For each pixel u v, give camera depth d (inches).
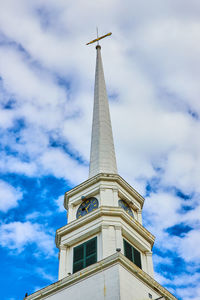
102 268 1631.4
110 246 1764.3
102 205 1903.3
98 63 2962.6
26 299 1742.1
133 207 2055.9
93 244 1812.3
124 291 1540.4
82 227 1883.6
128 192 2074.3
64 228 1921.8
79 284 1647.4
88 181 2048.5
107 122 2488.9
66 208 2090.3
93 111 2573.8
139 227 1918.1
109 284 1566.2
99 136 2370.8
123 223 1867.6
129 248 1847.9
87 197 2010.3
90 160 2260.1
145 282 1679.4
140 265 1850.4
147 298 1625.2
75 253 1843.0
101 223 1831.9
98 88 2723.9
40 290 1738.4
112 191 1988.2
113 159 2273.6
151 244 1962.4
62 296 1657.2
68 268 1808.6
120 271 1585.9
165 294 1740.9
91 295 1578.5
